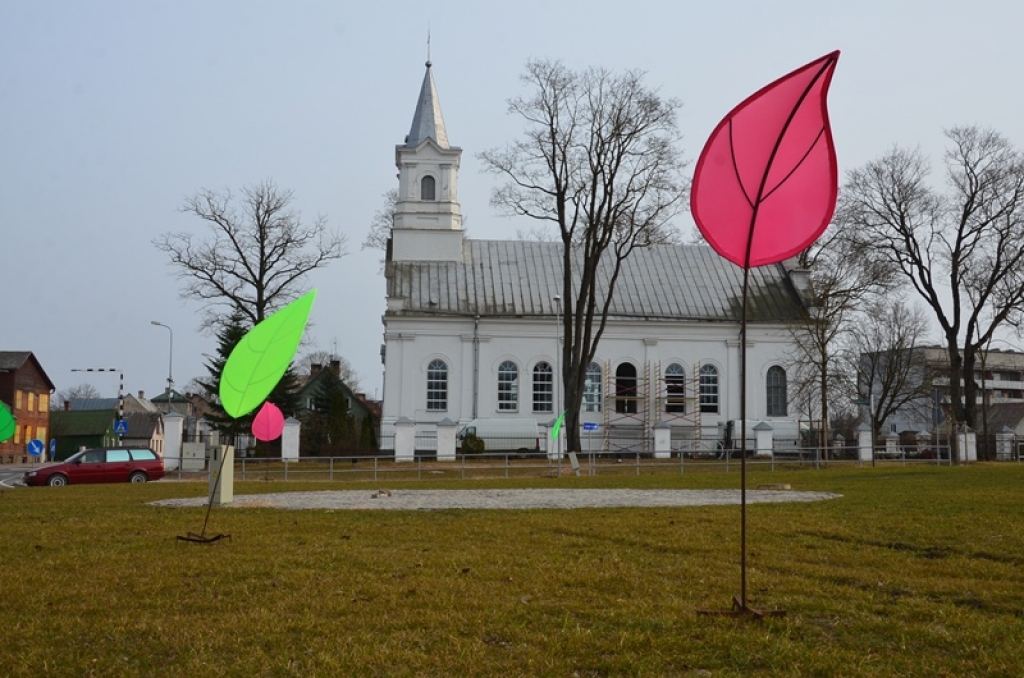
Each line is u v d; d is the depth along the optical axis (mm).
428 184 64125
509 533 14859
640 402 60688
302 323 13703
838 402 70188
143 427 102812
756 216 9641
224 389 13750
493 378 59500
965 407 53906
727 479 31500
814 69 9266
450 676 7156
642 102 50719
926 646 7898
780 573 11281
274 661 7512
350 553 12648
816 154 9578
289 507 20344
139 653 7793
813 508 18672
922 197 53156
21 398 80750
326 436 56750
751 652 7652
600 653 7738
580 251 65625
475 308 60594
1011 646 7695
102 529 15445
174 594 9984
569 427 51969
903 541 13664
